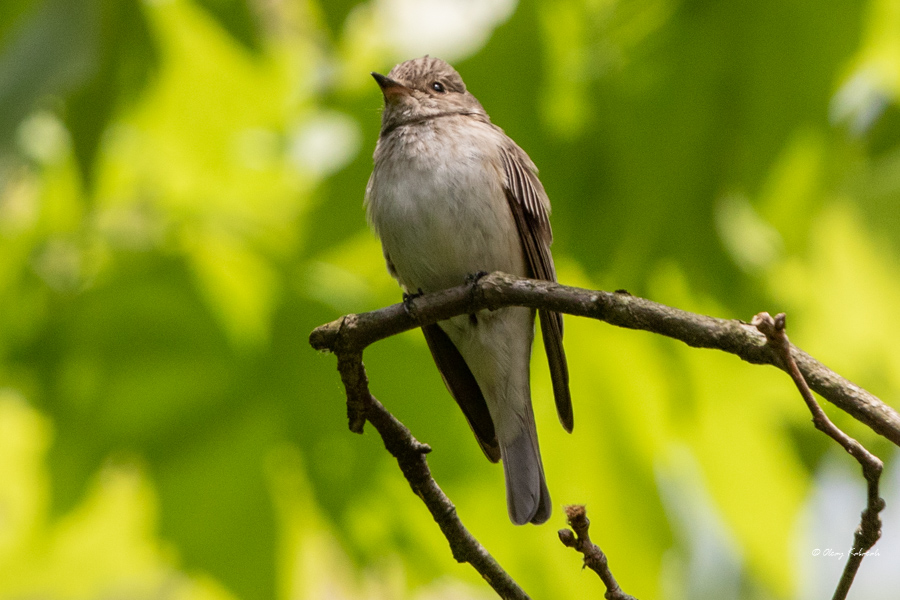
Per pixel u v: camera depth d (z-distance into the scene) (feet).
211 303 34.12
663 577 34.24
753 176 32.17
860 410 16.29
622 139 32.73
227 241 34.83
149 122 38.22
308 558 37.37
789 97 31.50
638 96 32.68
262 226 35.63
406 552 32.73
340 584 37.63
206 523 32.81
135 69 33.86
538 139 33.12
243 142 39.04
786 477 35.53
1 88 32.09
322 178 34.19
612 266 32.89
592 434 35.17
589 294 18.81
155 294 34.09
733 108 32.01
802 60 31.24
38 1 32.50
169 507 32.81
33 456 35.96
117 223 36.37
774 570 34.99
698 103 32.24
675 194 32.45
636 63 32.83
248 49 33.78
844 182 34.58
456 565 32.65
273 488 33.01
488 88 33.06
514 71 32.91
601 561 18.24
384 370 32.65
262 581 32.58
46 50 32.35
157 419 33.40
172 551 32.63
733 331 17.22
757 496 35.47
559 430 35.12
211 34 36.96
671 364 34.83
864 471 15.75
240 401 33.35
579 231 33.01
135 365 33.78
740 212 33.91
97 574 36.83
